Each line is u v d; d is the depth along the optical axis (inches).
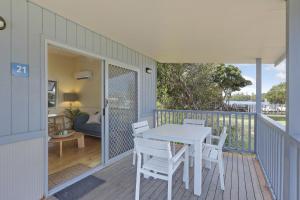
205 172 127.3
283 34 122.4
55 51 232.1
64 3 88.9
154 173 89.0
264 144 127.6
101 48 132.5
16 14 82.4
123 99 160.4
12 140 81.0
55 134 170.9
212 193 100.2
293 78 71.4
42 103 92.8
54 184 107.0
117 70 153.0
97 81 247.4
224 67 373.7
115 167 136.7
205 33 125.1
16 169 82.4
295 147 69.8
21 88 84.5
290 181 70.6
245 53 171.5
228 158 158.7
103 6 91.4
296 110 71.1
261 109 170.7
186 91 354.6
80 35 114.9
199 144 97.9
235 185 109.0
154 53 184.5
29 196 87.2
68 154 164.1
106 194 99.1
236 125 180.2
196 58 202.5
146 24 112.7
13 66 81.4
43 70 93.0
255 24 107.9
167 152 83.8
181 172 127.0
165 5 89.0
